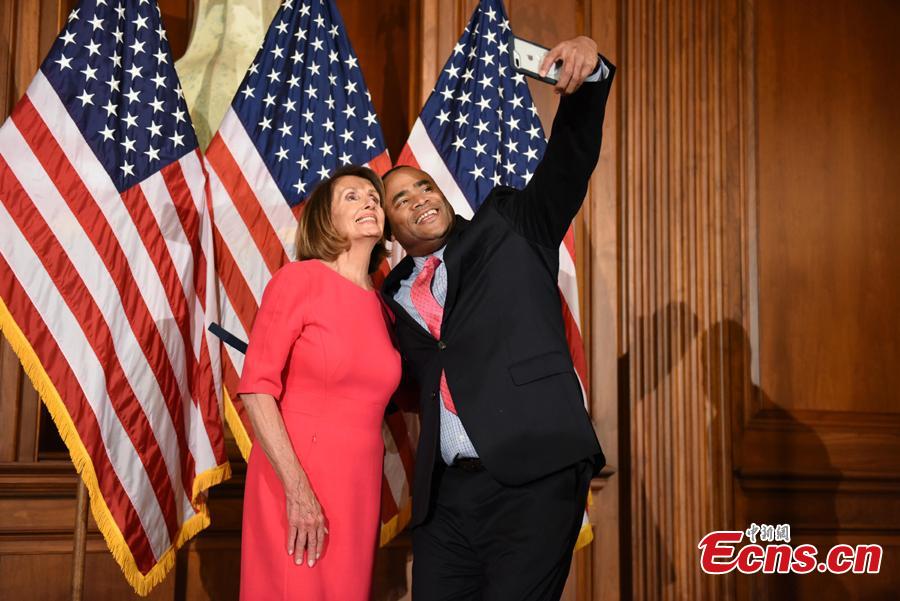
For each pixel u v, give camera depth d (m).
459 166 3.06
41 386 2.49
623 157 3.77
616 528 3.44
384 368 2.16
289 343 2.08
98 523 2.49
